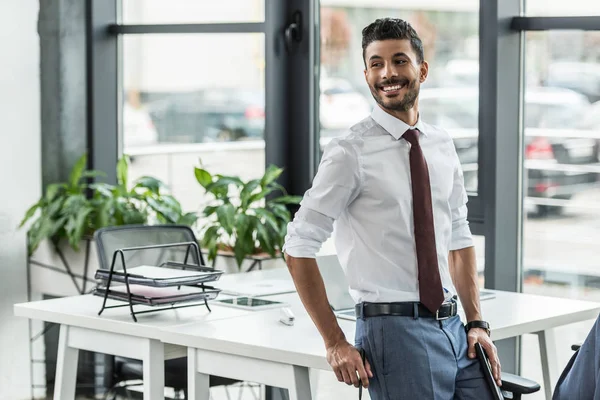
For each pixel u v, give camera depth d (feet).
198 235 18.72
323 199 9.38
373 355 9.30
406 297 9.39
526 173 15.81
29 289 19.04
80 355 18.92
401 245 9.41
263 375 10.77
